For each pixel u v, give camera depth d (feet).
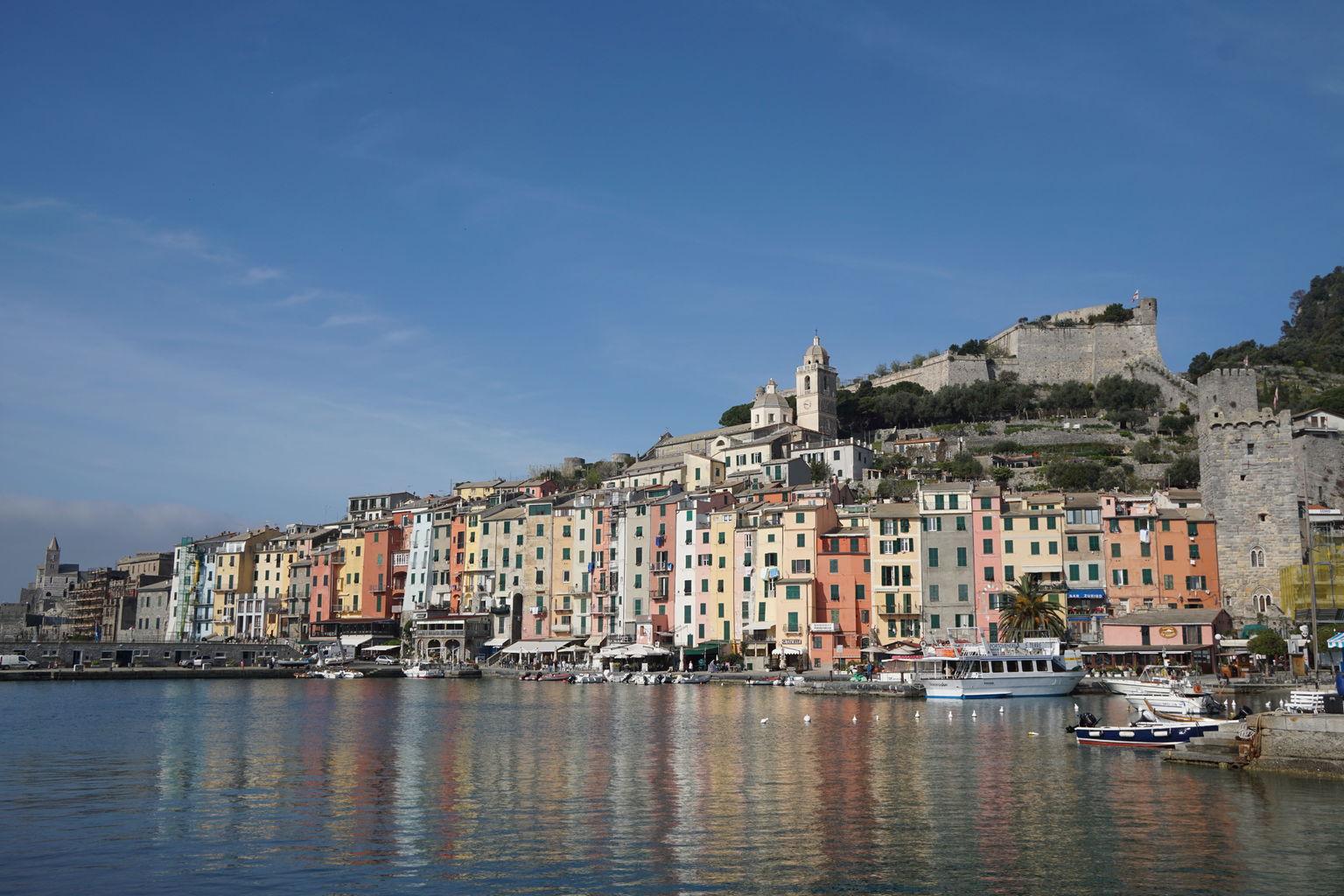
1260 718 204.33
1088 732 249.34
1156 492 542.16
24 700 404.77
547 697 417.69
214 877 132.67
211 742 261.85
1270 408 481.05
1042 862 138.72
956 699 383.45
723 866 136.98
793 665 508.12
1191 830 154.92
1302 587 437.17
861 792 187.62
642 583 577.02
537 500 630.74
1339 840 148.05
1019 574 479.00
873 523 504.43
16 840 151.33
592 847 147.02
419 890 127.44
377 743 259.19
